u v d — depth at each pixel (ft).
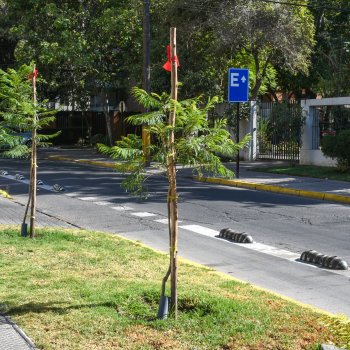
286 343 18.38
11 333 19.27
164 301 20.74
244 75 72.18
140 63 108.37
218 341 18.52
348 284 28.71
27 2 113.60
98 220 45.68
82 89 121.39
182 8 96.48
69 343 18.39
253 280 29.32
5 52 139.95
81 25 112.57
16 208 49.80
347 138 72.59
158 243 37.88
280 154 91.20
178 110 20.66
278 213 49.60
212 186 68.69
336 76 102.99
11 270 27.30
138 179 21.75
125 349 17.94
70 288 24.32
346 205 54.95
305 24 95.09
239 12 90.27
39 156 116.67
